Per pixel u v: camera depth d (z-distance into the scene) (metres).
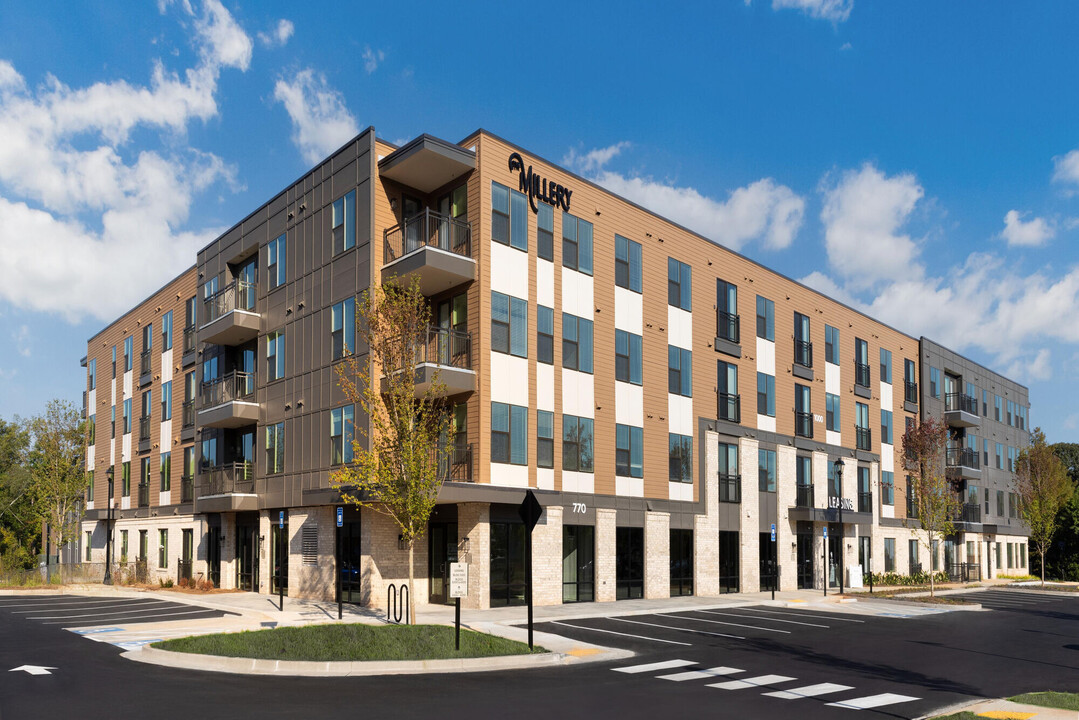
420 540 26.25
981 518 57.84
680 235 34.38
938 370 53.84
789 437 39.31
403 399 20.00
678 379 33.38
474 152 26.39
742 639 20.47
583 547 28.52
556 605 26.69
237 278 35.06
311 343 28.61
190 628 20.17
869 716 11.86
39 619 22.56
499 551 25.48
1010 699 12.95
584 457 28.73
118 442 46.50
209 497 31.64
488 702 12.10
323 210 28.78
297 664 14.58
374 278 25.80
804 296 41.78
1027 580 58.34
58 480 43.72
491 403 25.56
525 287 27.25
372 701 11.98
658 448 31.97
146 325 44.47
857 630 23.27
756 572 36.16
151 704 11.44
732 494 35.59
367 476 20.45
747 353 37.31
